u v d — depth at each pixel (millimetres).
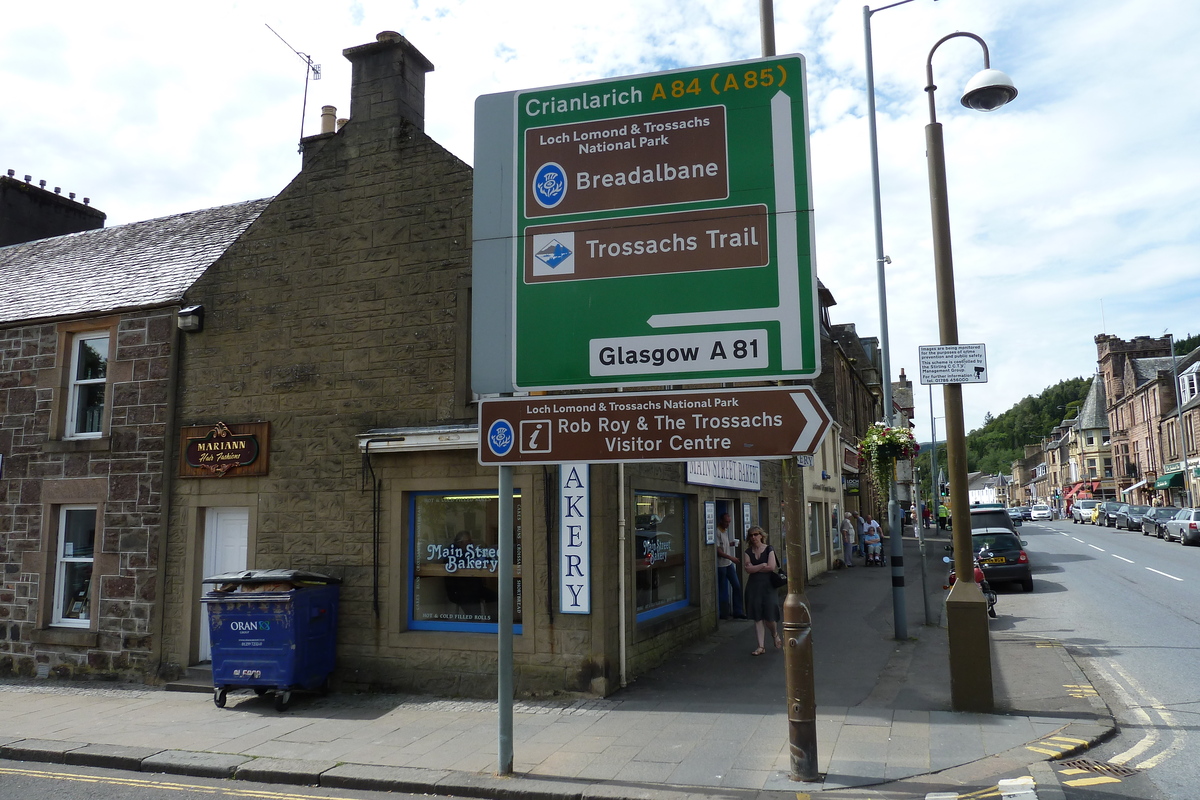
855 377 30547
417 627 9359
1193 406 51000
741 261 6430
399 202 9953
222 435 10289
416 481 9336
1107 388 73000
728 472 13852
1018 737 6656
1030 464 126000
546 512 8797
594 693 8461
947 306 8047
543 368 6695
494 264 6945
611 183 6797
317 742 7293
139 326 11062
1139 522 40281
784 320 6281
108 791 6289
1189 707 7668
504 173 7055
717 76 6723
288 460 9969
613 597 8867
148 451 10727
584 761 6477
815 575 20062
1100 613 13609
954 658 7602
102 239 15062
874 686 8633
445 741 7191
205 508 10461
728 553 13625
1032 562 24141
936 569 22266
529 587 8781
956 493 7840
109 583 10648
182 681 9953
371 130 10219
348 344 9930
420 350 9602
